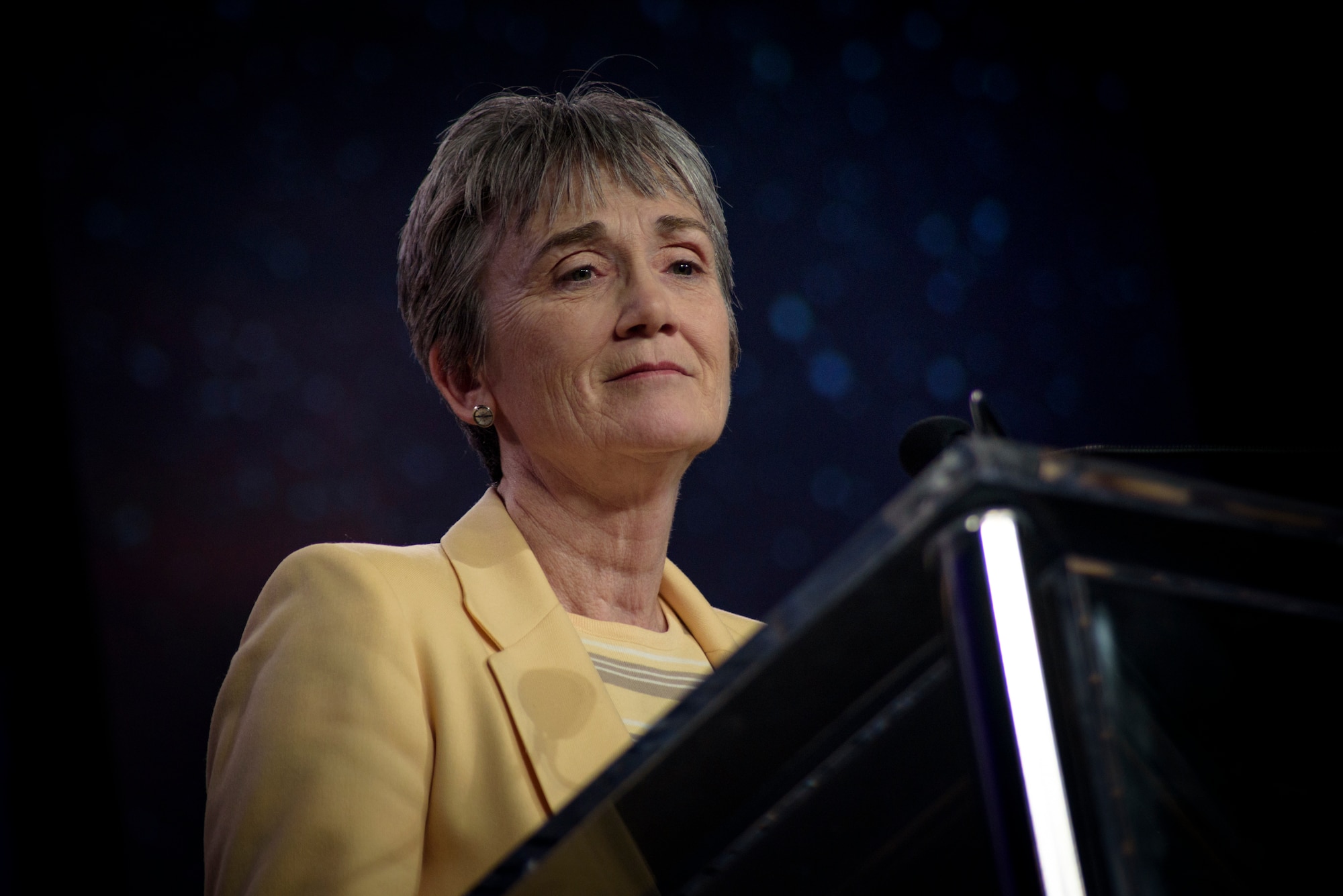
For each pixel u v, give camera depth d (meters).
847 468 7.69
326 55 7.00
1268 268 8.40
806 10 8.21
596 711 2.82
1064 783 1.12
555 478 3.29
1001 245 8.35
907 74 8.38
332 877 2.36
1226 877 1.21
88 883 6.03
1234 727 1.25
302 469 6.57
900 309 8.03
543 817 2.62
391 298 6.92
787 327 7.75
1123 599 1.22
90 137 6.47
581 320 3.19
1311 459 2.62
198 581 6.30
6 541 6.12
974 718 1.14
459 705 2.75
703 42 7.90
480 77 7.30
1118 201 8.68
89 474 6.21
